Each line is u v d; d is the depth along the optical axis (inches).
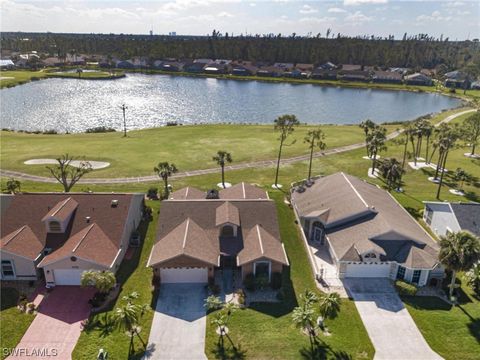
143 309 1348.4
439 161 2891.2
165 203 1866.4
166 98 6491.1
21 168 2878.9
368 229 1736.0
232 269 1688.0
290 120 2714.1
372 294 1545.3
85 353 1219.2
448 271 1632.6
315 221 1898.4
